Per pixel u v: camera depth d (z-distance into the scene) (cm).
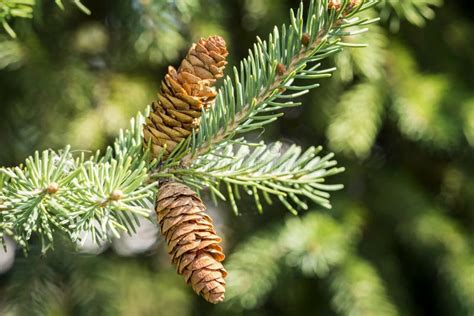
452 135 93
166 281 103
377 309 88
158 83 100
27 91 93
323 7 48
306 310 105
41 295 91
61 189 47
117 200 46
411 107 93
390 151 112
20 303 89
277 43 50
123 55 96
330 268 92
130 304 97
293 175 53
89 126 91
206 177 51
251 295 87
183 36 89
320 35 49
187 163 50
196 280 47
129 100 94
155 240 105
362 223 98
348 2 48
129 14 83
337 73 95
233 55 99
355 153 98
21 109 94
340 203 99
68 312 95
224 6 97
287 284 102
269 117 50
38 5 66
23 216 47
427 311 113
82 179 48
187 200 48
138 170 47
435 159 112
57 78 92
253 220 105
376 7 75
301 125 108
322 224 89
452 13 107
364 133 92
